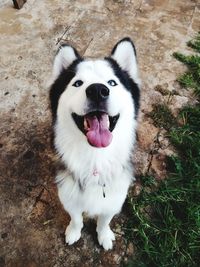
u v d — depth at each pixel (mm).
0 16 914
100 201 490
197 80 823
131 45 486
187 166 671
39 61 829
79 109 411
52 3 958
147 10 970
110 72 457
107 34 904
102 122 428
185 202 617
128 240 582
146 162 680
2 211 604
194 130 726
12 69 810
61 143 467
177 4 994
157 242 576
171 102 778
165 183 642
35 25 903
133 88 491
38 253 562
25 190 630
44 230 587
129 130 463
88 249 572
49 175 651
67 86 455
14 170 655
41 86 782
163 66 844
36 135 705
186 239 577
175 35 915
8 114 734
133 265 553
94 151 451
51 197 624
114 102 412
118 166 479
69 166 477
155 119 744
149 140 712
